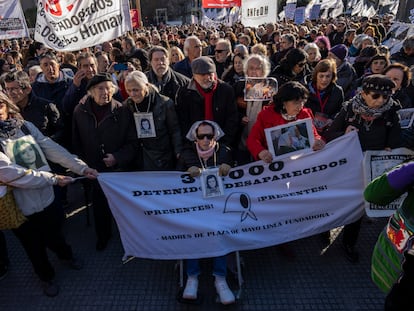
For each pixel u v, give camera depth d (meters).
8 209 2.34
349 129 2.85
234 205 2.83
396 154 2.76
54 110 3.55
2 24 6.78
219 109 3.31
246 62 3.56
